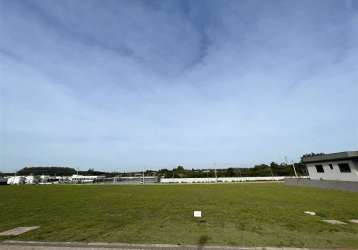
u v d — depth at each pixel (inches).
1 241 247.1
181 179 2437.3
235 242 243.6
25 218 381.7
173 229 299.1
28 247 227.9
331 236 267.9
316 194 814.5
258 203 582.9
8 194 892.0
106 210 469.4
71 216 399.2
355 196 734.5
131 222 344.8
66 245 232.5
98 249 222.1
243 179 2268.7
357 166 956.6
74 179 2923.2
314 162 1224.8
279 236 266.7
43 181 2709.2
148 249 221.8
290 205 544.7
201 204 565.9
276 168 2578.7
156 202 610.5
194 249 221.6
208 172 2849.4
